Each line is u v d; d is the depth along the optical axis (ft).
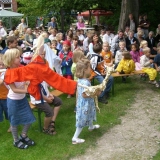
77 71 12.84
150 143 13.41
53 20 52.90
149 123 15.56
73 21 63.98
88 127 15.16
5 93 14.21
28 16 71.41
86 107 13.03
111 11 62.64
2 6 91.25
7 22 75.46
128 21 41.45
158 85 21.65
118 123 15.65
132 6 41.11
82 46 31.14
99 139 13.93
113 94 20.08
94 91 12.29
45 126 14.52
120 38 29.91
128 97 19.67
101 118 16.26
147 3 55.47
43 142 13.76
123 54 21.04
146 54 22.41
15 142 13.37
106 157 12.37
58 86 12.60
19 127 15.57
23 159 12.42
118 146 13.24
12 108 12.54
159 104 18.25
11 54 11.96
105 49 21.68
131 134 14.37
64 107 18.19
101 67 18.85
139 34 31.58
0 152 13.05
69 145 13.43
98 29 52.06
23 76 12.12
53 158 12.41
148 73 21.29
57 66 17.28
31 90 12.61
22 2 68.18
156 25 54.34
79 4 52.85
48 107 13.83
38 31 43.37
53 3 50.57
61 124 15.71
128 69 20.86
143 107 17.84
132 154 12.51
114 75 21.07
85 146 13.29
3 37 35.17
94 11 65.67
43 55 12.79
